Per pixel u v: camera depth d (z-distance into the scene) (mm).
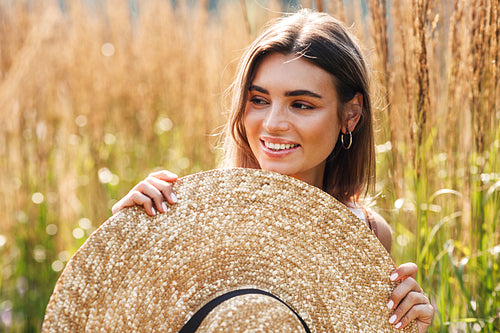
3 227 3908
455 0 2414
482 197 2418
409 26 2451
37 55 4086
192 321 1408
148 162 4480
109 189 4164
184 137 4516
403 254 2564
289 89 1647
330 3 2670
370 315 1507
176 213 1453
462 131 2588
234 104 1816
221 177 1493
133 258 1407
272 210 1495
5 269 3951
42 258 3818
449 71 2490
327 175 1997
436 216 2805
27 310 3648
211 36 4801
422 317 1558
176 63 4699
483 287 2391
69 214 4043
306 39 1675
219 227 1467
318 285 1493
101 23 4883
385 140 2658
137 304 1393
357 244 1519
